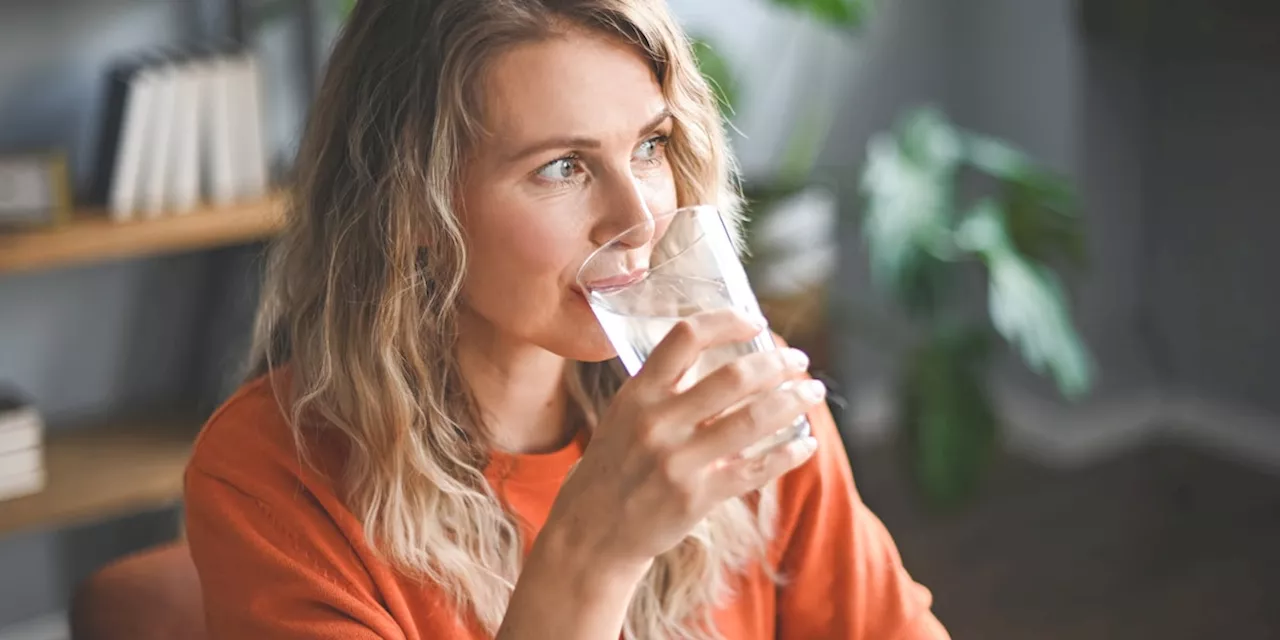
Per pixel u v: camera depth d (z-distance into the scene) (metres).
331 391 1.01
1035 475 3.29
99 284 2.56
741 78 3.11
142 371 2.63
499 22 0.89
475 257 0.94
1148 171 3.33
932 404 2.74
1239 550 2.87
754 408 0.78
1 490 2.25
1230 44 3.05
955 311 3.46
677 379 0.79
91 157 2.50
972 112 3.51
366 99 0.97
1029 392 3.46
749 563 1.12
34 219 2.24
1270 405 3.24
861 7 2.79
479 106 0.90
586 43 0.90
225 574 0.99
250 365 1.15
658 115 0.92
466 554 1.01
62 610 2.65
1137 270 3.40
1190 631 2.59
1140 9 3.05
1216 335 3.31
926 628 1.14
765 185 2.75
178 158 2.34
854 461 3.26
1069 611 2.70
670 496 0.79
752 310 0.81
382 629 0.96
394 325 0.98
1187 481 3.18
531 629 0.83
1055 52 3.25
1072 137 3.25
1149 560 2.86
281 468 1.01
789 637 1.15
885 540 1.17
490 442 1.06
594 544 0.82
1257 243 3.17
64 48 2.44
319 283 1.03
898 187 2.73
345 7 2.48
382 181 0.96
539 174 0.91
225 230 2.35
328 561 0.98
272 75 2.65
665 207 0.96
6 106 2.41
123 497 2.32
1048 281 2.73
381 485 0.99
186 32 2.56
